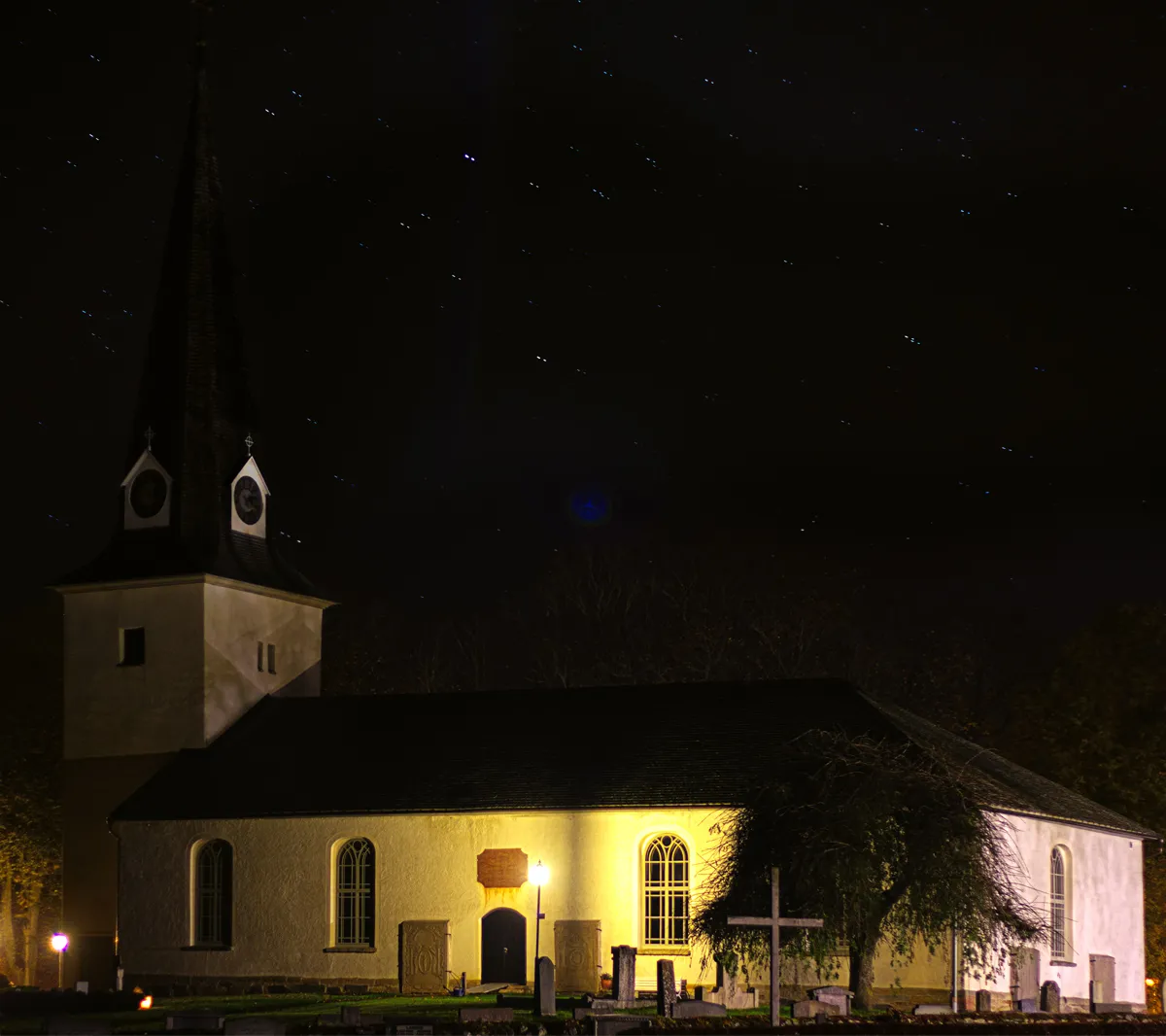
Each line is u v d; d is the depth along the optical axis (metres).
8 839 77.75
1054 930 48.19
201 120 66.50
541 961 40.91
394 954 53.19
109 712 61.31
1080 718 70.94
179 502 62.22
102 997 49.66
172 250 65.00
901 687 78.94
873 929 42.44
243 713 61.44
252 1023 33.94
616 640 82.50
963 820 42.66
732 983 42.28
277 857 55.03
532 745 55.25
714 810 50.31
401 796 54.16
